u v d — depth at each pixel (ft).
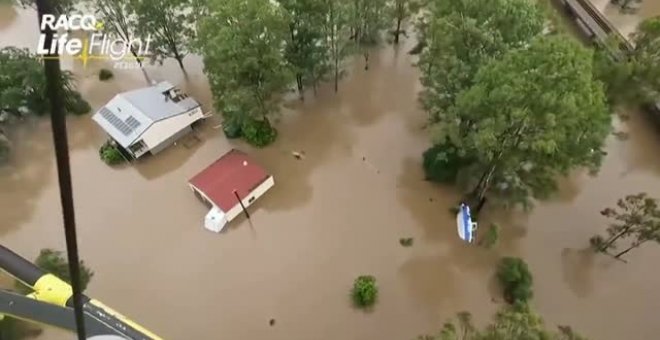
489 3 113.39
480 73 104.83
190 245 124.88
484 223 127.65
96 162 139.85
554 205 130.31
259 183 130.11
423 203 130.72
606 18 172.14
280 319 114.11
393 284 118.32
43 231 127.44
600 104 102.94
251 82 130.11
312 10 131.75
